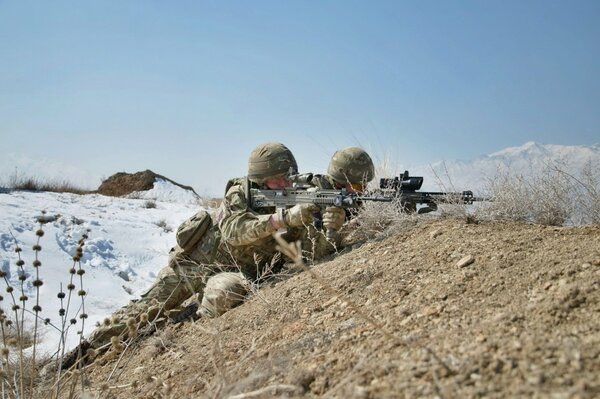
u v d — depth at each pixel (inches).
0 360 165.0
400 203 189.2
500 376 81.9
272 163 195.0
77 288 341.1
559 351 83.9
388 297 134.5
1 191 662.5
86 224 469.7
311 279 167.3
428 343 99.9
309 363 109.2
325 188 197.8
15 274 342.0
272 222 185.2
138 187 967.6
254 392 97.2
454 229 169.6
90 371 185.2
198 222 200.4
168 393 135.3
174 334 181.8
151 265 424.8
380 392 86.9
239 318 164.4
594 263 118.3
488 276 128.0
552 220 176.9
